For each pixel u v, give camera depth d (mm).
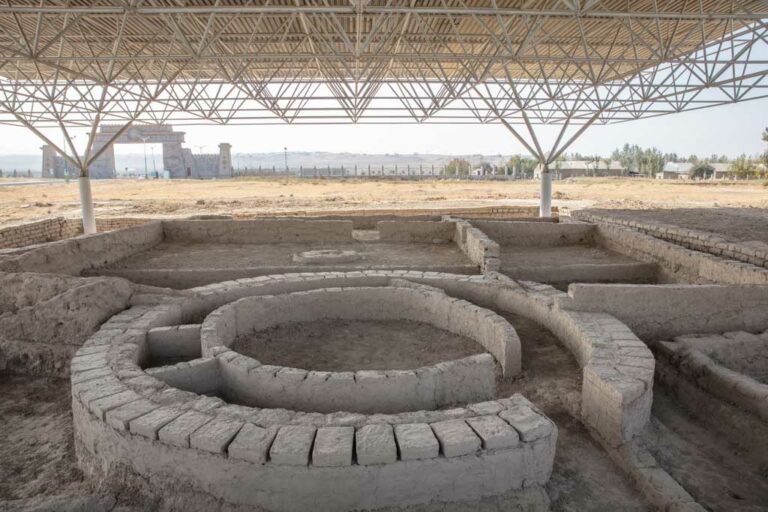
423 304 6051
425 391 3854
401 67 16375
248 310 5562
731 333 5336
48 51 12688
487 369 4078
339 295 6148
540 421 3049
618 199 24281
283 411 3170
